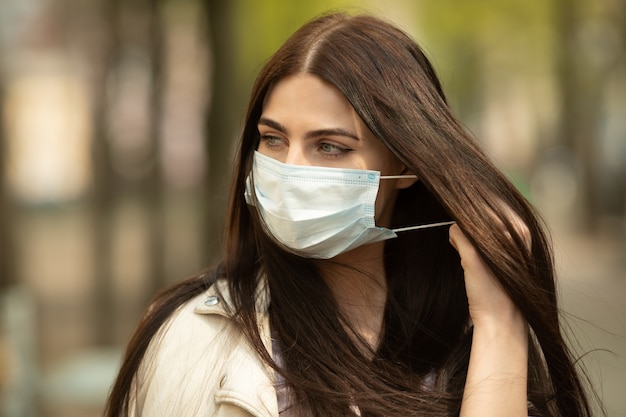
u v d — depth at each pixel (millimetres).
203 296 3213
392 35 3137
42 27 36938
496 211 3109
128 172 25703
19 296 10453
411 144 3021
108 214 25969
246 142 3271
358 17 3160
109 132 24688
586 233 31453
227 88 13609
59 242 29016
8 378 8250
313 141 3066
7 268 12438
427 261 3488
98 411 8398
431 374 3311
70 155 44094
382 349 3295
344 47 3027
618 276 21422
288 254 3213
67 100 42500
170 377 3023
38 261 23516
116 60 22219
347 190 3066
